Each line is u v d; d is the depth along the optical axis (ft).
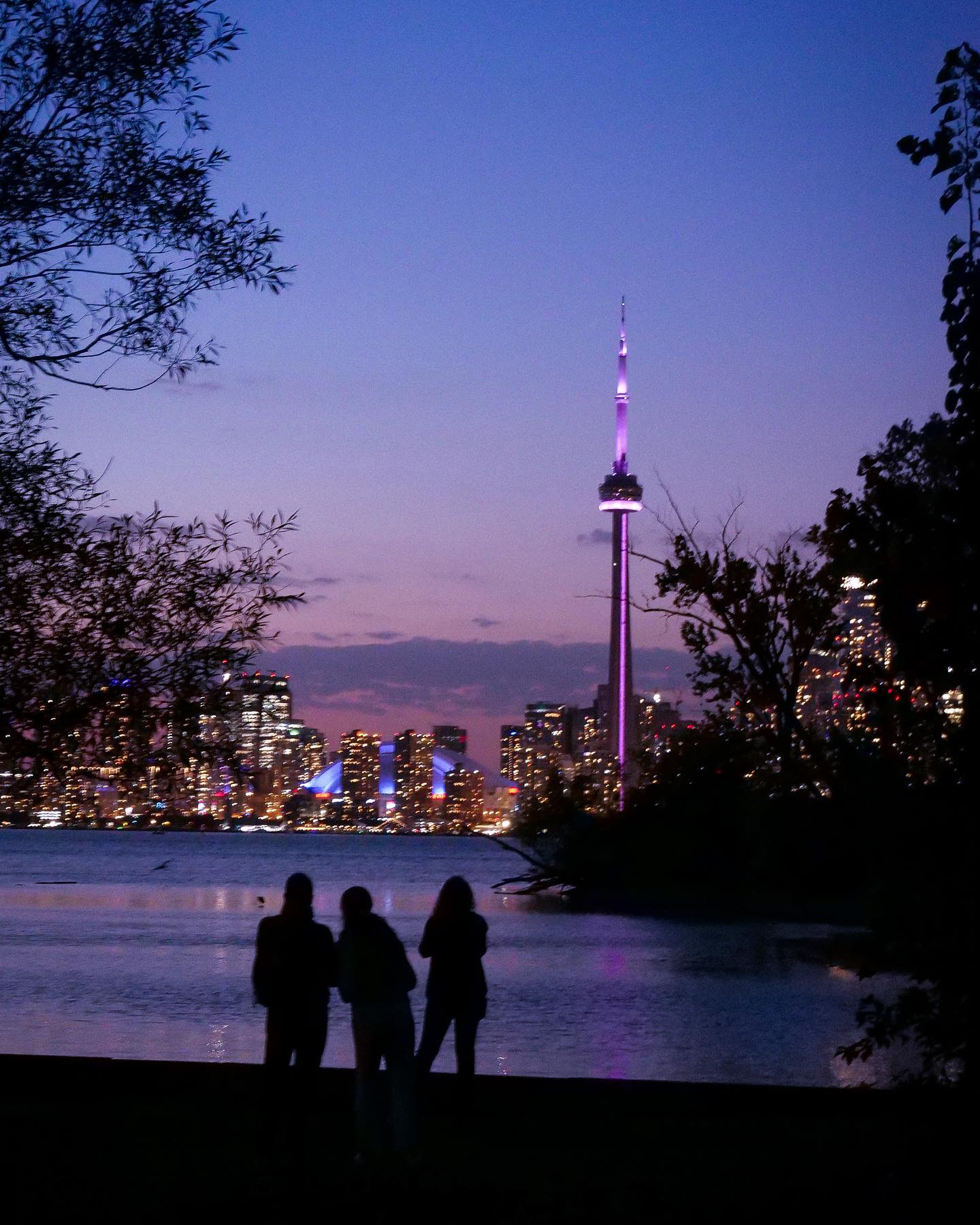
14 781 36.96
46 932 194.59
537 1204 32.50
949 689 29.68
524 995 108.78
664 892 252.01
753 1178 35.06
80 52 38.01
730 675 35.94
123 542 37.35
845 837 30.78
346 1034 80.12
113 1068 46.60
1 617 36.42
